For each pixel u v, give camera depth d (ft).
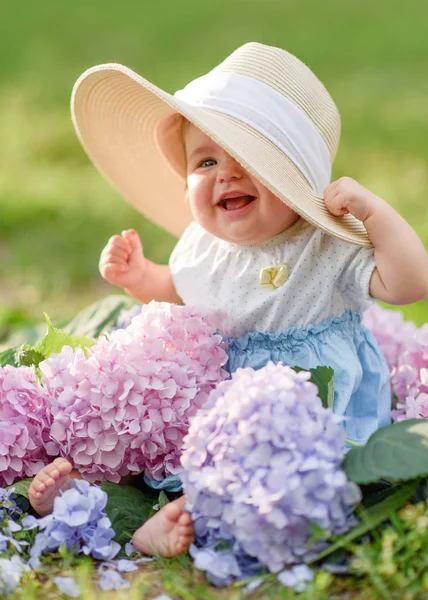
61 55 32.71
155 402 6.64
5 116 26.25
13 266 15.39
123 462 6.78
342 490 5.41
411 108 25.21
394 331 8.69
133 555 6.04
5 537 5.80
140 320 7.06
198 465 5.65
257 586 5.38
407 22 35.53
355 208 6.73
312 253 7.16
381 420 7.40
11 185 20.54
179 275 8.02
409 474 5.43
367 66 29.89
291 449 5.37
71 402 6.64
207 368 7.03
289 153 7.06
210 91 7.23
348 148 22.24
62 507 5.86
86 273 14.93
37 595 5.41
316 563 5.54
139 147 8.41
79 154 23.41
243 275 7.39
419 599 5.13
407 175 19.85
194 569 5.64
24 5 41.57
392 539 5.20
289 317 7.22
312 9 38.34
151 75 28.32
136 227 17.19
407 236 6.72
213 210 7.28
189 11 39.09
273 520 5.26
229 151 6.51
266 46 7.52
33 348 7.52
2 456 6.56
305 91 7.35
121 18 38.37
